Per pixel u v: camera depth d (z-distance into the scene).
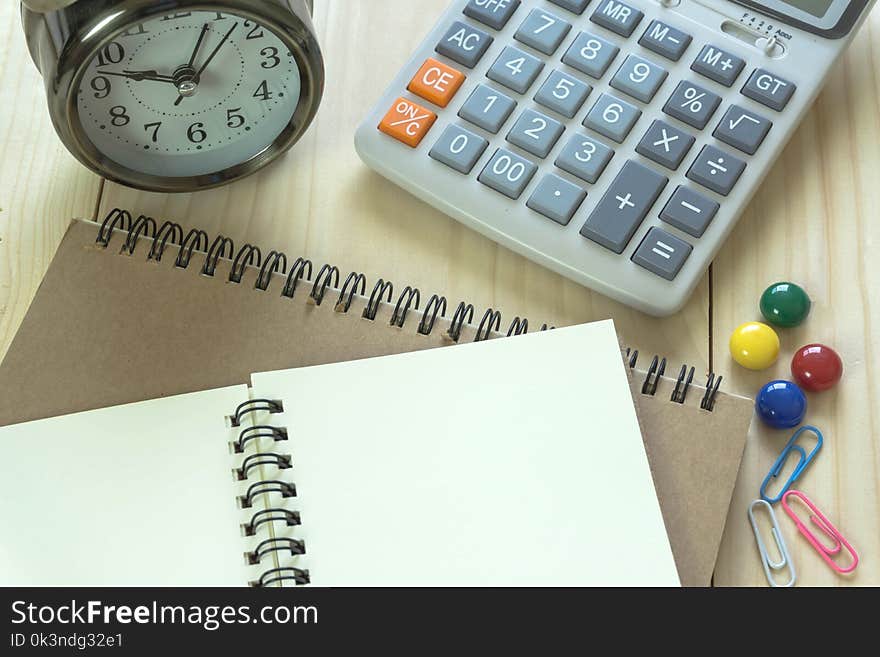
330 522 0.56
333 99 0.69
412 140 0.63
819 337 0.62
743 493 0.59
